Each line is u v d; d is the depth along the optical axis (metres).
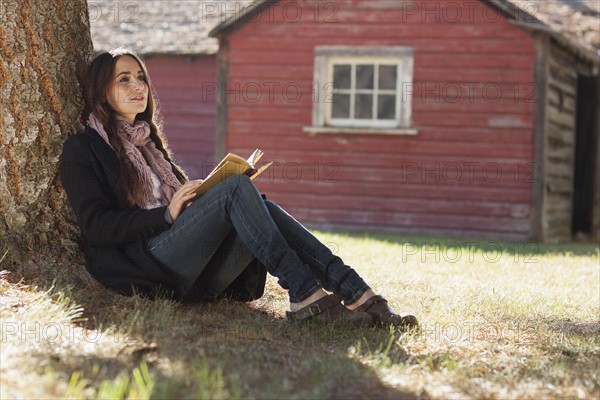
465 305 5.10
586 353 4.03
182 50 16.08
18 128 4.68
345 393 3.21
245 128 13.48
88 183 4.26
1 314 3.85
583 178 14.98
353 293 4.21
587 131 14.91
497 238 12.60
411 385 3.36
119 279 4.30
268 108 13.38
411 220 12.90
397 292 5.50
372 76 13.12
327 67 13.20
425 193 12.85
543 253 9.43
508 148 12.53
